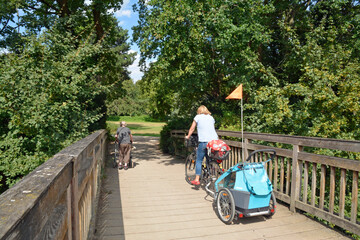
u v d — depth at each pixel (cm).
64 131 848
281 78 1150
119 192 578
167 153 1259
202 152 557
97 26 1384
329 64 876
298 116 820
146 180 690
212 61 880
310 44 916
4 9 1005
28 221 90
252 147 570
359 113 807
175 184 647
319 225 400
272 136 506
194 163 674
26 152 792
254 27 843
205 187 571
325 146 384
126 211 462
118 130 847
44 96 733
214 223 411
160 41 809
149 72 1209
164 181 679
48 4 1354
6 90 717
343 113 870
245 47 902
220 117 1053
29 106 735
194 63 796
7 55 819
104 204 498
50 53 820
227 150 500
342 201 364
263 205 396
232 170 418
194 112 1239
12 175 730
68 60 860
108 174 768
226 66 932
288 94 871
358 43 991
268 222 412
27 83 748
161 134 1334
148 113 5944
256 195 386
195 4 746
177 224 407
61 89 779
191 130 568
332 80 827
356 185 341
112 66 1537
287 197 471
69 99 834
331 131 787
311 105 855
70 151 223
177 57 825
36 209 100
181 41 776
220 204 434
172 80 887
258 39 858
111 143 1698
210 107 1216
